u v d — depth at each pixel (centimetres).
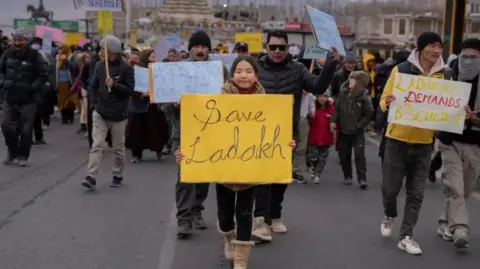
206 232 753
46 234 731
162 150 1334
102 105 958
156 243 706
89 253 666
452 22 1521
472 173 701
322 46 685
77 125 1900
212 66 739
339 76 1326
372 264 648
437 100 659
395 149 686
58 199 911
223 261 646
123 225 778
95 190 979
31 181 1038
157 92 727
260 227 706
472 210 898
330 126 1079
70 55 2014
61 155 1327
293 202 938
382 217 848
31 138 1179
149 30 6203
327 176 1177
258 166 567
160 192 977
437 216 858
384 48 4653
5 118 1166
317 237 743
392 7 5272
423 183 688
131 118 1266
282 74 714
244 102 570
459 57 687
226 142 570
